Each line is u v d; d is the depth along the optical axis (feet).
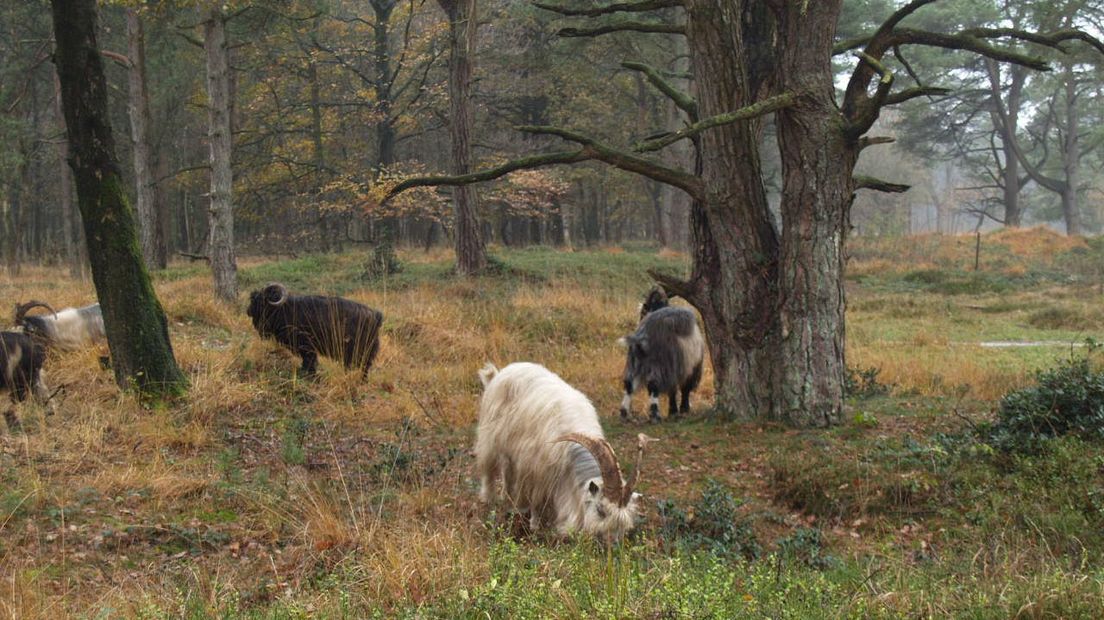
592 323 49.88
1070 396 26.23
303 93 106.83
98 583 17.39
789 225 29.43
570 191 123.95
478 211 70.38
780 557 18.88
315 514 20.61
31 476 21.62
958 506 22.68
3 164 81.82
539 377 20.21
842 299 29.66
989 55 29.09
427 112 97.66
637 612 13.69
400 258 85.92
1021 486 22.88
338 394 32.76
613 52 97.09
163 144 114.93
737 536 20.95
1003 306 75.10
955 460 24.72
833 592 15.96
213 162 51.80
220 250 51.83
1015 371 40.88
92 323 35.78
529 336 47.19
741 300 30.45
